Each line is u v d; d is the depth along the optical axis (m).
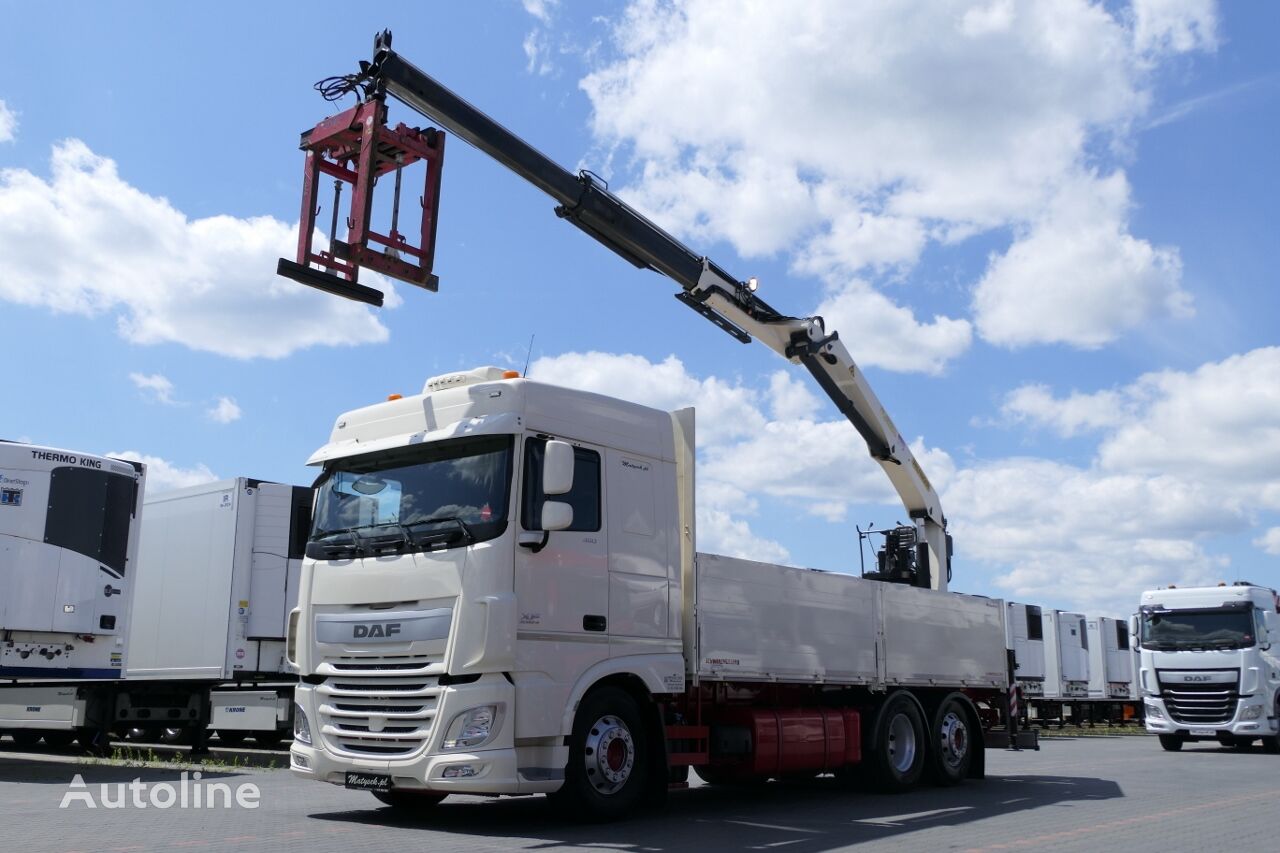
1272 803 12.36
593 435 9.88
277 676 16.81
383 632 9.27
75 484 14.90
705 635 10.68
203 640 16.52
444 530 9.12
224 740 20.08
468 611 8.78
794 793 13.02
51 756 17.06
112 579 15.16
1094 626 40.72
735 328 15.96
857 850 8.34
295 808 10.67
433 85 11.63
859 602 13.05
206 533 16.94
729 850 8.17
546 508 8.92
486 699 8.67
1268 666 24.66
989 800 12.25
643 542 10.16
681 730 10.37
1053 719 38.19
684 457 11.02
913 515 17.86
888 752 12.95
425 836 8.66
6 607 14.03
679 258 14.64
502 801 11.49
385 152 10.62
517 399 9.30
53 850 7.73
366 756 9.13
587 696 9.52
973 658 15.17
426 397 9.81
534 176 12.83
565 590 9.32
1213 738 25.70
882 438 17.20
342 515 10.01
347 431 10.37
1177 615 25.47
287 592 16.88
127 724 16.47
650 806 10.51
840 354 16.50
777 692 11.98
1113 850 8.54
